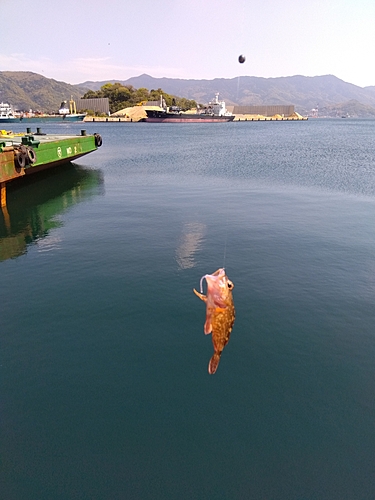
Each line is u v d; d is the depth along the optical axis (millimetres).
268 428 5859
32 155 21453
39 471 5230
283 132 92562
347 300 9516
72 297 9883
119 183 26141
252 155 41719
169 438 5707
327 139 66875
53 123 168375
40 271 11547
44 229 15852
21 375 7094
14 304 9602
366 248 13039
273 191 23016
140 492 4938
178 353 7652
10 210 19172
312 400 6398
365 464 5277
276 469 5211
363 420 5996
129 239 14219
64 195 22500
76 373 7129
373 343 7855
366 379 6875
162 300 9609
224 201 20391
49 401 6457
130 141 62656
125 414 6160
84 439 5711
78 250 13219
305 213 17812
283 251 12789
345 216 17266
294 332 8227
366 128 121875
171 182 26281
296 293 9875
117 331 8383
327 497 4852
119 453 5477
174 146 53188
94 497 4879
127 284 10500
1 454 5488
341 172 29703
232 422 5973
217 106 176500
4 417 6137
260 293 9875
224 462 5324
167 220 16750
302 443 5602
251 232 14883
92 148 34594
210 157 40188
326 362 7316
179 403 6367
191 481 5062
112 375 7059
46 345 7957
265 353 7590
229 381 6859
